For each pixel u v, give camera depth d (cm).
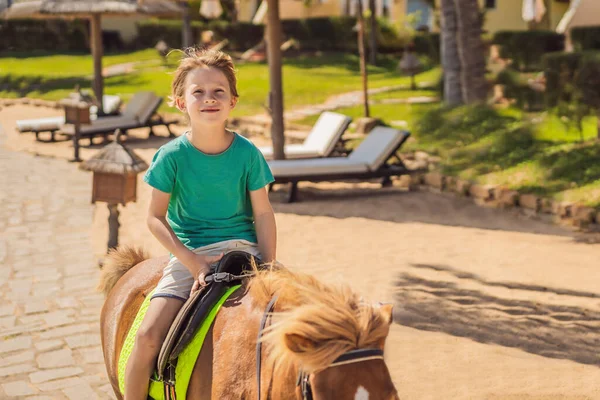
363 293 780
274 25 1323
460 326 684
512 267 859
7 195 1310
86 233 1074
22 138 1959
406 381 570
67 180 1440
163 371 333
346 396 253
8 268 918
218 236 357
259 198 360
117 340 385
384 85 2720
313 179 1234
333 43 3891
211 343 318
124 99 2594
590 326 676
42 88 2978
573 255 899
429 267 868
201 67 343
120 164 842
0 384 598
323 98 2444
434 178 1293
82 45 4338
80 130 1806
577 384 558
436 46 3503
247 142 355
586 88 1393
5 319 745
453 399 538
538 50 2719
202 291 332
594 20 1778
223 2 4441
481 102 1545
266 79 2855
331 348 255
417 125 1542
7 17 1919
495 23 3869
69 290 835
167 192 347
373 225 1077
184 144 346
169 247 340
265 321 298
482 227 1054
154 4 1950
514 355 617
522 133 1369
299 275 305
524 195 1128
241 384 298
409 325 688
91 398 574
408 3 4069
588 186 1116
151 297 355
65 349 669
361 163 1268
